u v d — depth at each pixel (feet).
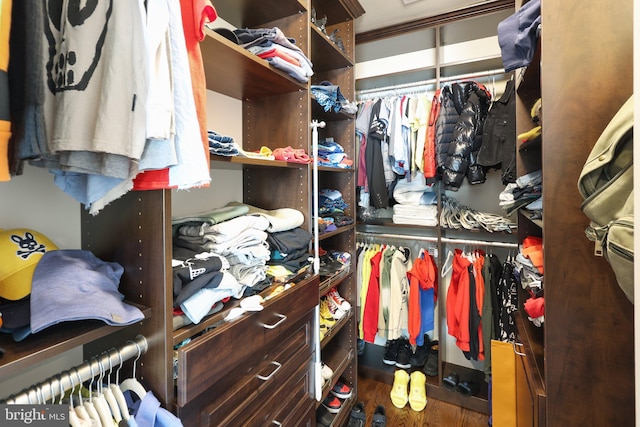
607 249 2.00
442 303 6.63
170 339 2.38
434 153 6.03
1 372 1.54
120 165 1.74
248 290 3.31
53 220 2.65
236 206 3.85
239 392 2.96
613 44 2.72
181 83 2.08
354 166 6.22
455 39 6.77
